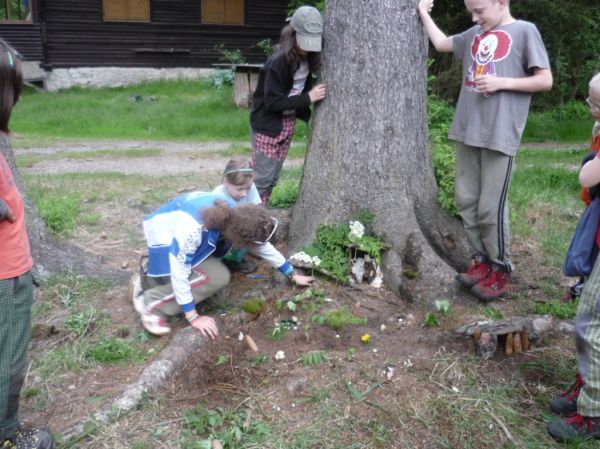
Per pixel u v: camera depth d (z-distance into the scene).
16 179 4.39
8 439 2.54
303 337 3.40
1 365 2.38
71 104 15.43
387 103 3.92
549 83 3.23
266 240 3.21
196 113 14.36
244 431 2.75
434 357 3.26
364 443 2.71
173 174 8.18
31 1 18.12
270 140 4.32
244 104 14.69
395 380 3.09
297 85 4.10
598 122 2.92
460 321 3.55
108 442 2.67
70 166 9.09
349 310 3.63
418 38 3.94
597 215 2.75
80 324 3.58
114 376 3.13
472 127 3.45
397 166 4.00
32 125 13.20
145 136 12.52
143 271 3.61
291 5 15.61
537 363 3.26
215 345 3.29
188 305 3.27
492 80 3.24
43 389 3.03
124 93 17.72
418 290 3.75
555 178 7.41
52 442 2.62
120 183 7.31
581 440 2.73
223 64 18.95
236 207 3.22
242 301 3.68
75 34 18.58
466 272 4.06
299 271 3.86
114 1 18.75
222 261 3.98
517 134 3.38
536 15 13.47
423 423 2.83
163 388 3.02
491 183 3.47
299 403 2.93
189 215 3.23
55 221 5.33
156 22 19.28
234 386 3.04
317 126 4.13
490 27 3.34
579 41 14.88
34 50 18.30
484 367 3.22
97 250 4.93
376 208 4.01
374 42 3.85
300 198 4.26
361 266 3.91
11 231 2.33
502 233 3.56
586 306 2.69
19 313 2.40
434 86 12.82
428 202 4.16
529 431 2.82
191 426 2.77
